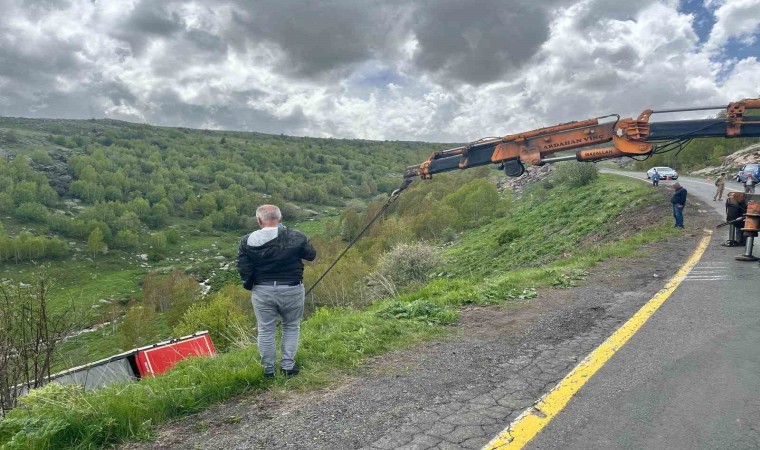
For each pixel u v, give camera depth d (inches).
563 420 129.8
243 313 1453.0
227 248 4741.6
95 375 279.6
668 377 156.2
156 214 5383.9
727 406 134.3
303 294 183.0
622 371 163.2
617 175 1846.7
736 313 232.7
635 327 215.3
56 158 6939.0
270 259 175.3
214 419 145.0
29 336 214.5
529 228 1413.6
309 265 2145.7
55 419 135.0
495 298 296.7
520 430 125.2
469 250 1470.2
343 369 182.7
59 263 3796.8
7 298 216.8
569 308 260.8
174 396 153.6
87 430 132.9
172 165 7839.6
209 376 169.5
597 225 1034.1
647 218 853.8
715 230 597.3
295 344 182.2
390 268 1101.7
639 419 128.7
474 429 127.0
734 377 154.2
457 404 143.6
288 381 171.8
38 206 4911.4
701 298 267.6
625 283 324.8
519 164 478.3
